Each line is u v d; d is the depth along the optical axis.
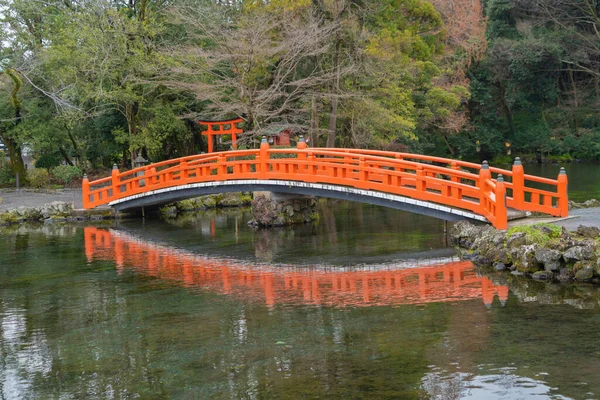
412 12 33.75
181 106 33.97
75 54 30.83
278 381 8.95
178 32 34.31
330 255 17.53
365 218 24.52
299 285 14.34
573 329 10.39
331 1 29.30
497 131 52.66
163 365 9.77
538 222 15.64
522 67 51.75
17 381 9.45
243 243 20.17
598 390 8.20
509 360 9.23
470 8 48.84
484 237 15.55
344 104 31.75
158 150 38.81
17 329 11.95
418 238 19.31
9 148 36.59
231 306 12.87
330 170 20.03
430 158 19.05
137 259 18.25
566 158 51.72
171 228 24.02
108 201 26.69
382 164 18.83
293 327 11.27
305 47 28.25
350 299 12.92
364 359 9.55
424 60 34.88
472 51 48.16
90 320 12.33
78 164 42.06
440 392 8.33
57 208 26.97
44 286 15.29
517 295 12.48
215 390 8.77
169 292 14.27
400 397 8.27
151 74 31.53
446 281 13.86
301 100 32.31
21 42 33.28
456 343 10.01
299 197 23.81
